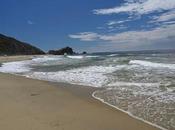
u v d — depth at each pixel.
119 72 15.26
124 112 6.56
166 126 5.41
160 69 15.91
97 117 6.11
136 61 23.16
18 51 95.25
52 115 6.23
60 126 5.40
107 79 12.73
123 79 12.41
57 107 7.07
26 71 20.05
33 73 17.91
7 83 12.05
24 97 8.45
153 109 6.75
